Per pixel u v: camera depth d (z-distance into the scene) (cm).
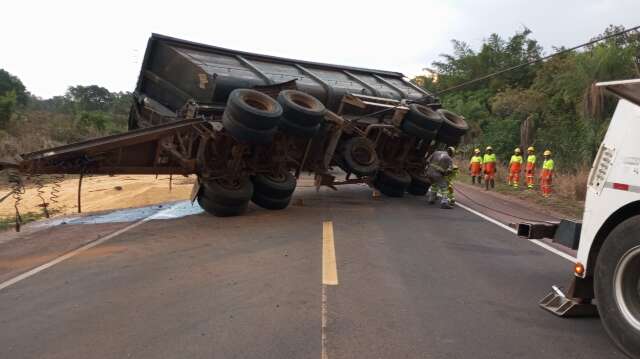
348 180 1377
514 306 504
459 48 4647
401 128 1403
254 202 1129
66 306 488
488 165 1986
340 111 1327
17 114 3397
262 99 1018
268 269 621
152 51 1216
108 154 912
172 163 1039
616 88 412
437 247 780
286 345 399
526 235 553
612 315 400
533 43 4344
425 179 1526
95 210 1252
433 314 475
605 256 410
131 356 378
